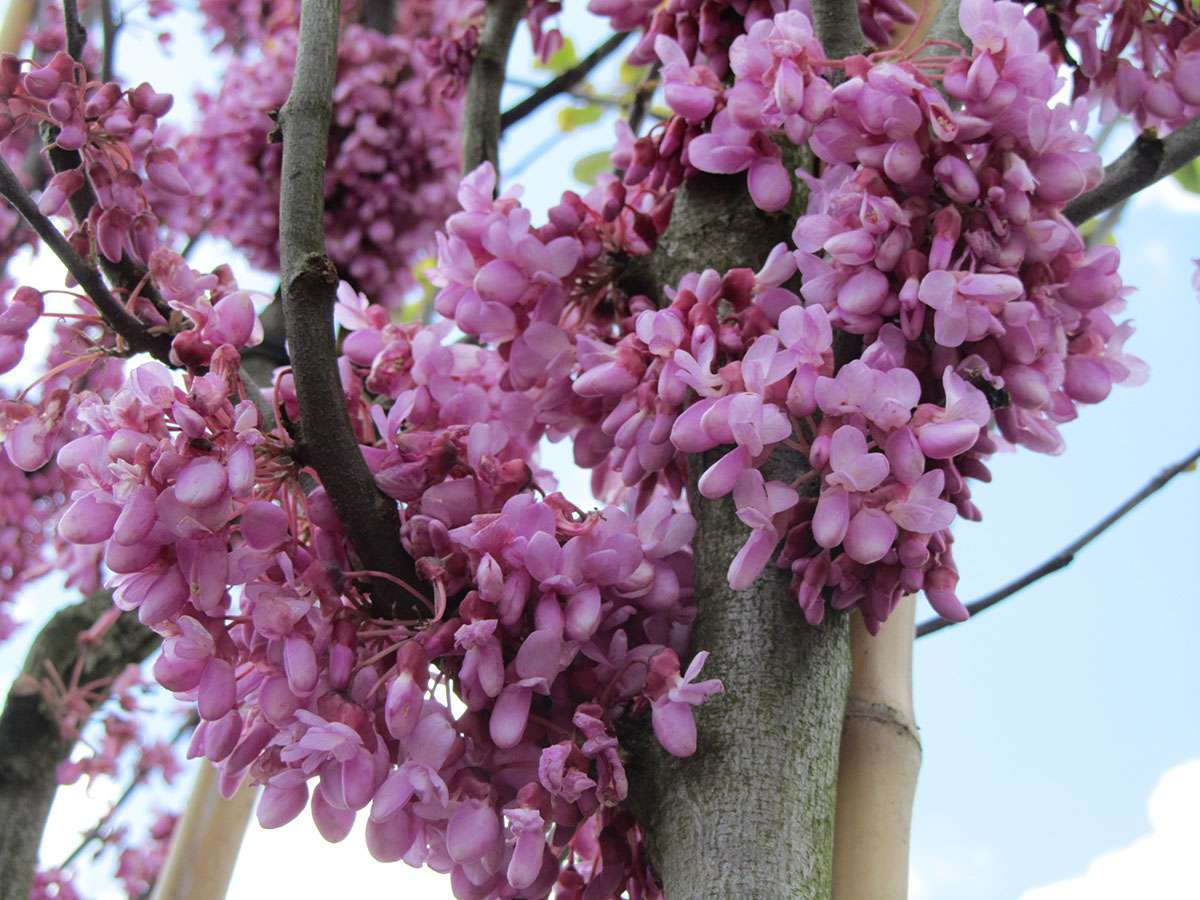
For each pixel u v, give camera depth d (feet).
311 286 1.17
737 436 1.13
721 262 1.34
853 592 1.20
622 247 1.38
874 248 1.17
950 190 1.16
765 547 1.14
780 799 1.17
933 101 1.15
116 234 1.31
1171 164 1.41
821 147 1.20
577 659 1.22
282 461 1.20
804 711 1.20
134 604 1.16
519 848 1.14
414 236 2.44
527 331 1.32
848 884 1.28
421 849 1.20
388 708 1.13
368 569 1.22
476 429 1.24
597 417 1.35
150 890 2.77
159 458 1.12
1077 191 1.18
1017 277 1.20
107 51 1.69
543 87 2.16
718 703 1.20
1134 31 1.42
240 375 1.24
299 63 1.23
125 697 2.63
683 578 1.29
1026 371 1.20
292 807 1.17
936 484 1.14
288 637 1.16
